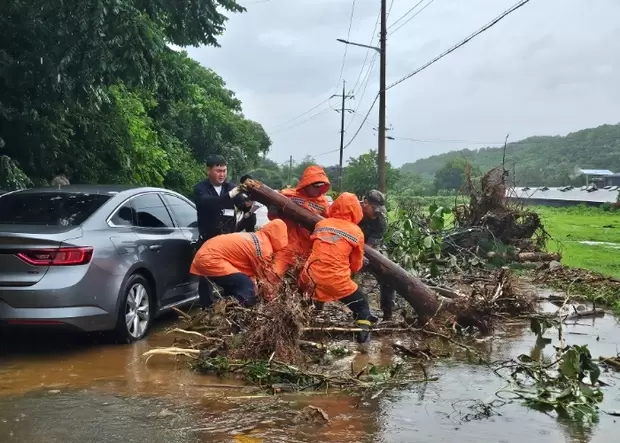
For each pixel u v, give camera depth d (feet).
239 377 18.83
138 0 37.88
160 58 40.40
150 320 23.98
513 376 18.97
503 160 47.62
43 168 46.75
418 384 18.43
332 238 22.72
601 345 23.53
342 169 187.52
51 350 21.66
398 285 24.63
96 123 54.03
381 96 93.91
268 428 14.75
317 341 22.21
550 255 45.55
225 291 22.57
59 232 20.53
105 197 23.48
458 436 14.39
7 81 37.81
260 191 24.89
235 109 151.94
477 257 41.29
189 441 13.94
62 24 34.73
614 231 111.34
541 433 14.65
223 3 40.40
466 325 25.11
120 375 18.88
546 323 22.59
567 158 476.54
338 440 14.07
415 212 44.52
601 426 15.17
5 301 19.77
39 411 15.74
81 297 20.29
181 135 110.63
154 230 24.86
